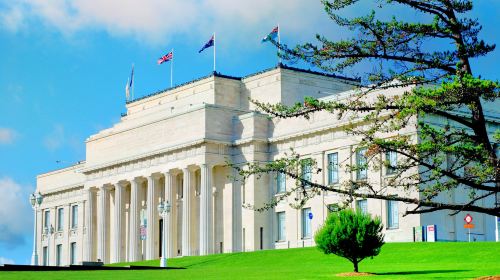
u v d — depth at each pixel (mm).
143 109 147750
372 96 98688
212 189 126000
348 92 114312
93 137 148375
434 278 56000
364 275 62625
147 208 135125
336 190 48844
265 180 124938
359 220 66938
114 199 147000
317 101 49594
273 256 94375
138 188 138375
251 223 123125
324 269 73750
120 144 142125
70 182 166625
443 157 49219
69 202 167250
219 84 133125
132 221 137625
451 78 49062
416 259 79938
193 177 129375
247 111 128500
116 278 63812
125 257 141250
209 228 124562
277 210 123625
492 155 47062
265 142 125125
